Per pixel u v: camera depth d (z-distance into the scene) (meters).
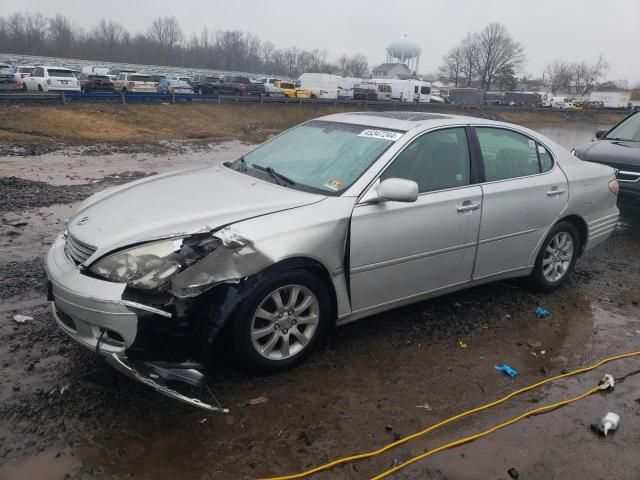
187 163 15.27
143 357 2.96
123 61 100.06
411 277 3.89
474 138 4.32
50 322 3.96
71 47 96.62
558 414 3.25
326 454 2.79
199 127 27.73
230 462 2.70
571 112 64.06
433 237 3.90
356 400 3.25
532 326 4.40
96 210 3.49
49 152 15.92
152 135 23.50
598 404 3.38
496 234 4.33
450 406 3.26
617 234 7.63
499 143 4.51
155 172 12.77
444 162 4.09
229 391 3.25
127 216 3.26
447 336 4.12
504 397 3.38
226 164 4.55
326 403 3.20
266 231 3.16
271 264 3.13
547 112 61.47
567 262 5.11
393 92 52.59
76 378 3.28
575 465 2.82
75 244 3.21
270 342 3.34
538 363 3.83
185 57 107.06
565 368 3.79
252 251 3.07
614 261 6.31
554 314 4.66
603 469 2.81
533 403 3.34
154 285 2.88
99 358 3.22
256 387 3.31
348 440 2.90
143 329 3.00
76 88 28.75
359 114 4.63
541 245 4.78
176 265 2.90
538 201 4.58
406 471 2.71
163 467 2.64
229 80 38.69
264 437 2.88
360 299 3.67
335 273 3.49
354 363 3.66
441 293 4.19
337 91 47.38
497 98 71.62
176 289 2.90
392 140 3.93
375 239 3.58
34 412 2.95
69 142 18.92
